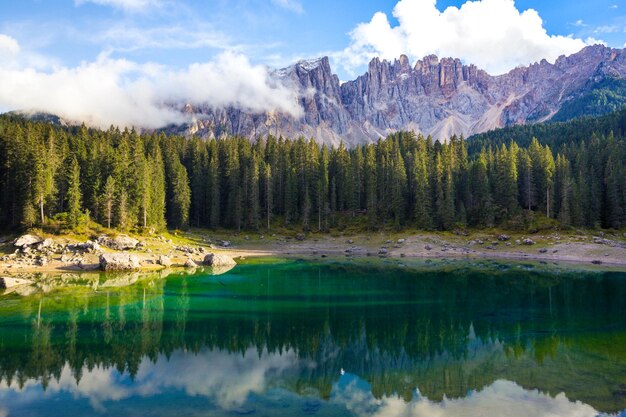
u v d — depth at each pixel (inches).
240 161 5403.5
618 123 7244.1
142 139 5472.4
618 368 887.7
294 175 5108.3
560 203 4301.2
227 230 4709.6
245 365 947.3
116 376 873.5
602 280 2230.6
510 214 4254.4
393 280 2277.3
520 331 1210.6
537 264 2984.7
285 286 2073.1
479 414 674.2
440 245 3914.9
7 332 1207.6
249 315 1455.5
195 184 4911.4
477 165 4650.6
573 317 1386.6
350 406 715.4
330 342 1135.6
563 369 885.8
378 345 1099.3
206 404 728.3
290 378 863.1
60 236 3117.6
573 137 7342.5
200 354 1031.0
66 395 770.8
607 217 4205.2
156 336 1183.6
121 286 2006.6
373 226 4510.3
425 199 4402.1
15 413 693.3
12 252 2824.8
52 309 1501.0
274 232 4665.4
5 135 3727.9
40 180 3174.2
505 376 851.4
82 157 3838.6
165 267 2783.0
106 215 3464.6
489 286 2069.4
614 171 4269.2
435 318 1402.6
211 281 2204.7
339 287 2049.7
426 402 729.6
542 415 666.2
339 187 5206.7
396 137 6053.2
